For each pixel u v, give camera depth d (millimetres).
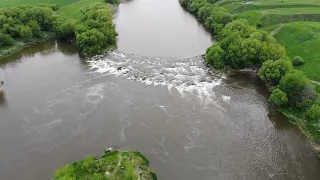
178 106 100125
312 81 104188
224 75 116562
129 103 102000
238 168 77938
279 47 116562
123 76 117750
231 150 83312
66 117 96688
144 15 188375
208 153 82312
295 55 118562
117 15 188875
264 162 79562
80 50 141250
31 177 77062
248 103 101438
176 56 132875
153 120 94312
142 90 108562
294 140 86562
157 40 150250
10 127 93750
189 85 110812
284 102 95875
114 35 147625
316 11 146375
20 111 100562
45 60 134250
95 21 145375
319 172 76812
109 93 107500
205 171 77000
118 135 88875
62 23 153875
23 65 130500
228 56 119562
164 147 84250
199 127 91312
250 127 91312
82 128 91875
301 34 126312
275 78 105438
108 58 132375
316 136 86625
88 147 85062
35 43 151125
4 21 148875
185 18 181750
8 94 109688
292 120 93312
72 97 106250
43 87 113062
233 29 132750
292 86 96250
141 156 79688
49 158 82250
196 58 130250
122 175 71312
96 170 72312
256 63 117812
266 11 154375
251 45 115312
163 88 109438
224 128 90938
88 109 99812
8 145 87062
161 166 78188
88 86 112188
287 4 162250
